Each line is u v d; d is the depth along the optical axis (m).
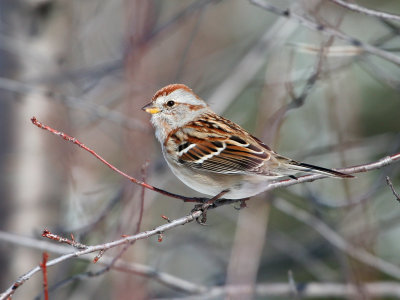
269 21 17.03
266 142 9.31
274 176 8.78
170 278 10.72
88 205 11.59
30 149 12.66
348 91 10.73
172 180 14.13
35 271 6.98
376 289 9.84
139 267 10.55
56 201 12.86
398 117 14.40
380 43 11.23
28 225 12.66
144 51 10.48
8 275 12.48
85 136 14.61
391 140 12.94
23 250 12.55
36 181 12.71
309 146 13.99
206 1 11.64
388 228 13.20
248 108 14.94
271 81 10.32
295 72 11.60
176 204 14.01
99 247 7.32
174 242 13.27
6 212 12.66
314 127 14.05
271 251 14.73
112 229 11.30
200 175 9.59
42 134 12.64
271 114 9.72
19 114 12.69
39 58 12.80
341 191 11.79
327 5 10.82
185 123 10.00
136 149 10.33
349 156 12.98
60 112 12.56
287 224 14.50
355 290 9.29
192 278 14.75
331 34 9.57
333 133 12.09
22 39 12.95
